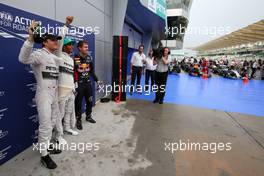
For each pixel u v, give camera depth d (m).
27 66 2.16
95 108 4.15
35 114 2.36
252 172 2.02
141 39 10.87
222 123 3.54
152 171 1.95
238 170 2.05
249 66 12.75
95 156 2.19
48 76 1.89
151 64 5.94
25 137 2.23
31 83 2.25
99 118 3.50
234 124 3.51
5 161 1.98
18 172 1.83
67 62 2.40
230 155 2.36
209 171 2.00
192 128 3.21
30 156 2.12
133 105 4.48
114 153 2.28
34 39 1.75
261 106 4.93
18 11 1.98
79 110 2.93
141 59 5.67
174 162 2.14
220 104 5.00
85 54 2.89
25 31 2.10
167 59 4.47
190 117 3.79
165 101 5.07
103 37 4.65
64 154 2.20
